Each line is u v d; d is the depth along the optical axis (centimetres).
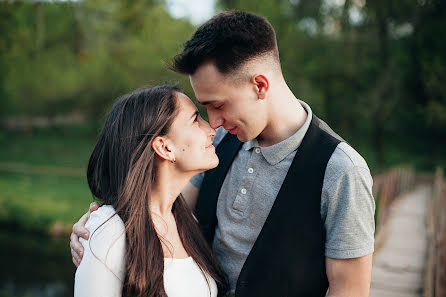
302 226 165
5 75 1847
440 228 490
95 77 2414
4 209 1396
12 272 1060
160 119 169
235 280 185
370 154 2677
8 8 1064
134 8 1828
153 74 1886
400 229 809
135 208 160
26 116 3262
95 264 150
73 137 3297
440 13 1838
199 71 164
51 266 1110
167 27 1889
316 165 165
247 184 182
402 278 498
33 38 1252
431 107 1814
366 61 2061
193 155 173
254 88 165
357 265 158
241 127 171
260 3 1648
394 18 1888
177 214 186
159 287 156
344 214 157
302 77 1928
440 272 407
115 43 1948
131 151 168
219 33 160
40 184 1883
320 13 2017
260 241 172
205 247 186
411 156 2669
